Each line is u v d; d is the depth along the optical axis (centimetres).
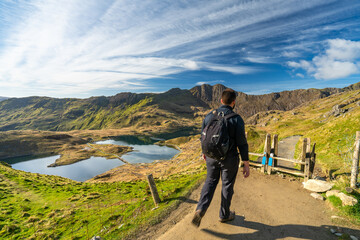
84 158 16012
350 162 830
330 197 505
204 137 306
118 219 550
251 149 2041
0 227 1106
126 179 8862
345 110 8425
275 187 631
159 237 387
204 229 385
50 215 1167
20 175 3694
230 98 312
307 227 388
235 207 484
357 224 388
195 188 670
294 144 2634
